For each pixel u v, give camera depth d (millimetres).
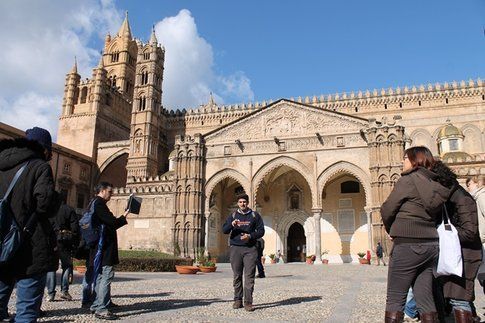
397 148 49500
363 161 51344
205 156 58594
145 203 62719
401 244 6363
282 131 55906
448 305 8906
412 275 6297
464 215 6531
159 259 31656
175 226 56844
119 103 95875
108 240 10375
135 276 25594
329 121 54125
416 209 6312
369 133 51156
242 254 11641
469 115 70000
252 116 57688
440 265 6172
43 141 6715
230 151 57375
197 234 55844
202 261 33531
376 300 13758
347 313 10891
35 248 6406
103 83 90062
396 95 74688
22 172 6195
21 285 6367
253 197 54875
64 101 89625
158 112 85812
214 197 63438
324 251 59062
